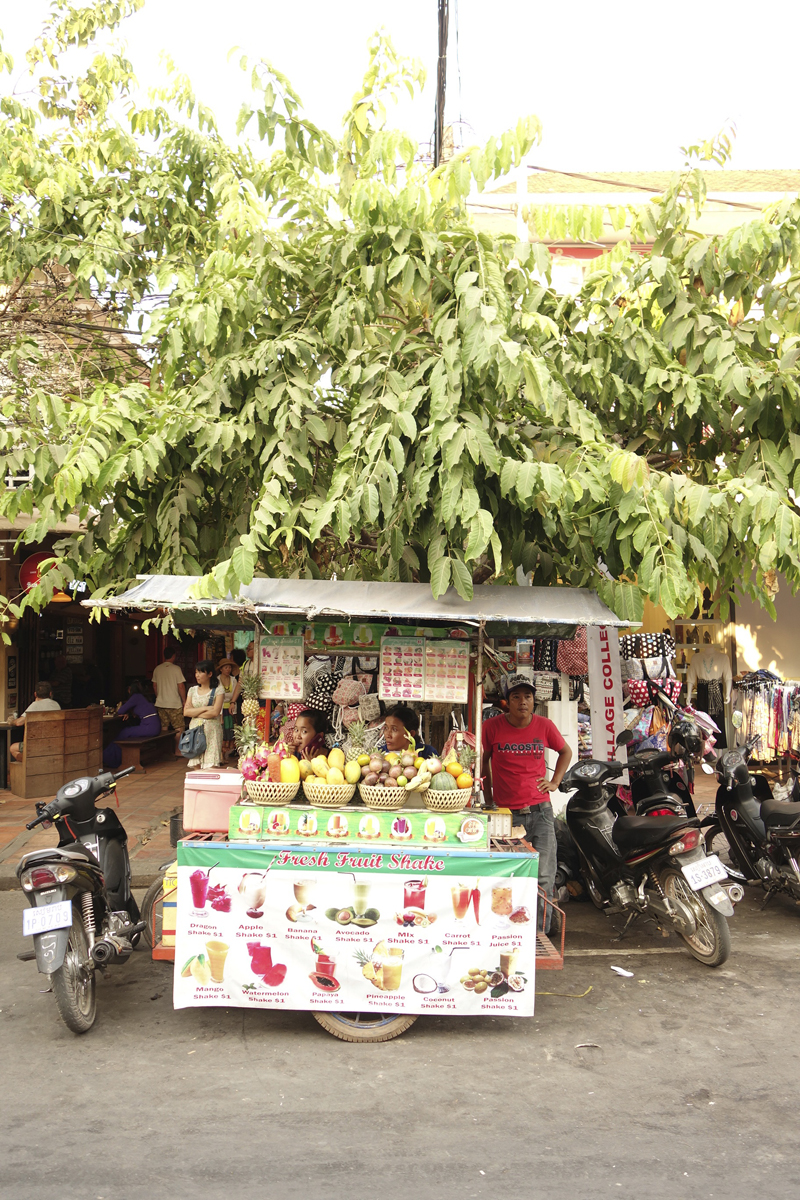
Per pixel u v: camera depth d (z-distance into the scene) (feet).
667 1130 11.74
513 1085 12.98
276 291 18.92
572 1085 13.00
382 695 15.93
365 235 17.08
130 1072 13.37
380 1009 14.17
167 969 17.87
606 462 16.08
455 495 14.73
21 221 27.12
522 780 19.72
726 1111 12.26
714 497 16.30
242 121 19.54
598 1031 14.94
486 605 15.75
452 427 14.75
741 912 22.21
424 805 15.10
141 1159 11.02
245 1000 14.21
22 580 33.94
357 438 15.92
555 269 37.14
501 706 22.90
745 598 40.86
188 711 31.50
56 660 44.93
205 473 19.60
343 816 14.67
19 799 35.70
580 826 20.44
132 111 27.84
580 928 20.83
